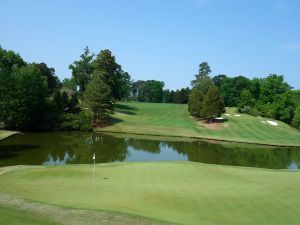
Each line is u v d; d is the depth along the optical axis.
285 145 67.12
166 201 20.78
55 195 21.59
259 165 46.66
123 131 77.38
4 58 103.31
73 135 69.44
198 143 65.88
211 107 86.94
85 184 24.67
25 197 20.95
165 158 49.16
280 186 25.36
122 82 105.00
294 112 102.00
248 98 113.38
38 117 75.25
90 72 106.00
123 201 20.53
